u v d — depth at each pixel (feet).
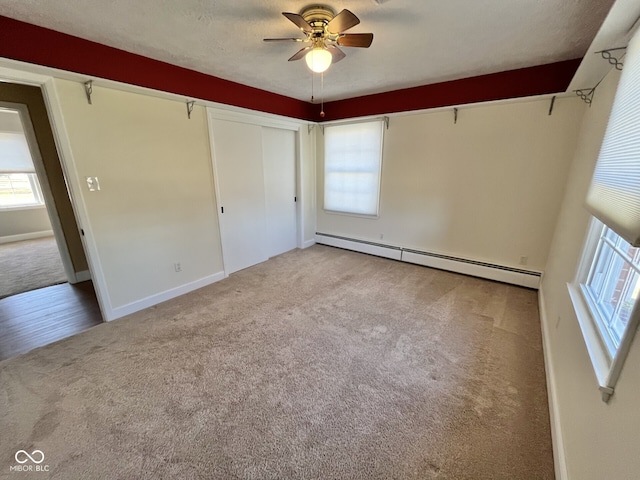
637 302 2.85
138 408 5.49
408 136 12.55
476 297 10.10
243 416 5.33
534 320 8.57
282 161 14.44
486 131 10.64
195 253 10.84
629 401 2.73
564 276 6.93
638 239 2.64
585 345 4.21
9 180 17.97
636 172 3.22
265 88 11.53
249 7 5.51
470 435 4.96
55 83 6.88
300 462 4.50
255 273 12.56
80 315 9.11
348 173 14.94
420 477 4.28
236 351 7.22
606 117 6.00
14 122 17.12
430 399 5.72
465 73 9.62
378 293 10.49
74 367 6.63
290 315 8.96
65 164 7.32
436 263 12.85
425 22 6.10
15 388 5.98
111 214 8.34
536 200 10.18
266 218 14.05
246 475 4.31
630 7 3.84
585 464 3.43
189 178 10.18
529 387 6.00
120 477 4.28
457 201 11.89
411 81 10.52
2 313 9.28
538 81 8.92
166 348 7.34
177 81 8.87
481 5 5.43
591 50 5.28
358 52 7.75
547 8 5.48
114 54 7.42
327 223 16.69
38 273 12.73
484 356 6.99
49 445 4.76
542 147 9.71
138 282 9.27
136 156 8.64
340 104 13.79
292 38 6.20
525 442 4.83
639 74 3.75
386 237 14.43
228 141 11.35
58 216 11.05
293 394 5.85
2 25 5.79
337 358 6.95
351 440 4.86
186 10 5.58
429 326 8.30
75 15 5.74
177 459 4.55
